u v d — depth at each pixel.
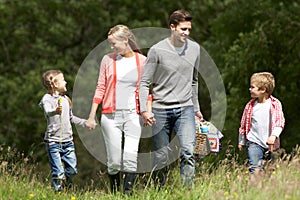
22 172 25.28
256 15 50.00
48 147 23.89
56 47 68.31
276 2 49.00
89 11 65.94
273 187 18.06
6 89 63.34
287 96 47.28
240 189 18.95
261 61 47.84
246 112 23.48
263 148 23.03
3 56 68.38
